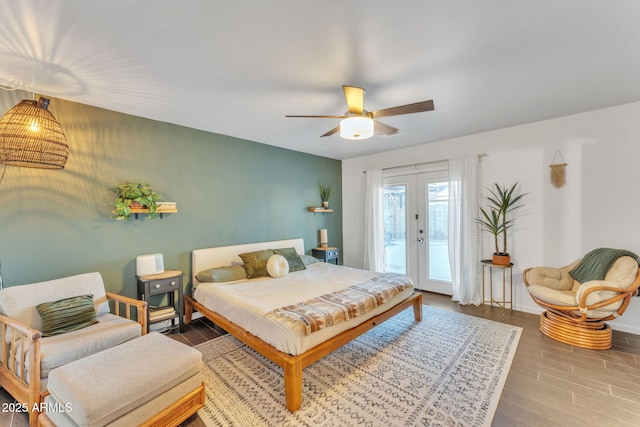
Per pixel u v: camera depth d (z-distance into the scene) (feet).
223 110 9.89
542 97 9.20
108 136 9.68
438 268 15.34
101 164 9.52
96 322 7.70
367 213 17.62
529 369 7.79
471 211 13.34
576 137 10.92
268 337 7.30
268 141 14.34
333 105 9.48
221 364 8.30
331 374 7.69
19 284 8.04
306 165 17.21
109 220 9.69
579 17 5.29
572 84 8.23
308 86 8.04
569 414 6.04
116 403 4.78
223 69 7.06
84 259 9.18
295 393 6.29
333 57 6.59
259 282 11.01
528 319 11.44
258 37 5.79
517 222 12.41
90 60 6.56
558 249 11.40
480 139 13.39
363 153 17.61
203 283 10.85
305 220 17.10
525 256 12.23
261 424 5.90
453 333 10.18
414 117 11.10
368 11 5.04
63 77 7.36
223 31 5.57
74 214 8.98
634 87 8.52
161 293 9.97
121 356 5.85
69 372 5.25
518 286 12.48
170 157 11.27
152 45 6.00
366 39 5.90
